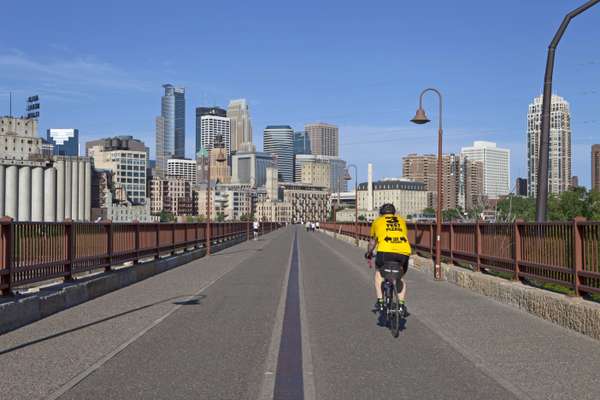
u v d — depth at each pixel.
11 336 9.87
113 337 9.80
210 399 6.37
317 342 9.44
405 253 10.44
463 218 122.50
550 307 11.31
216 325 11.00
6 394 6.54
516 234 14.01
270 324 11.12
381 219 10.70
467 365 7.89
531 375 7.37
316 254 36.78
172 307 13.38
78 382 7.03
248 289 17.17
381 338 9.78
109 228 17.50
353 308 13.32
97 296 15.34
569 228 11.34
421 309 13.01
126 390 6.69
